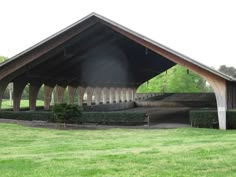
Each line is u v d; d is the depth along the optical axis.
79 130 18.36
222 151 9.13
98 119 20.61
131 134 16.30
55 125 20.50
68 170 7.41
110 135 16.06
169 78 69.50
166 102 44.22
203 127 18.75
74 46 23.77
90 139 14.66
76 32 21.16
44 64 25.02
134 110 36.97
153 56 29.98
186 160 8.06
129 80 44.09
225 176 6.62
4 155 10.12
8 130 18.09
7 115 22.92
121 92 44.34
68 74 30.66
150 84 70.88
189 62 18.66
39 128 19.19
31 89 27.66
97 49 25.94
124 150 10.07
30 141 14.27
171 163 7.80
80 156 9.10
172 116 27.36
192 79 69.25
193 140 12.38
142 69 37.62
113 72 36.53
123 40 24.31
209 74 18.28
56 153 10.02
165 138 13.89
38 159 8.91
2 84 23.39
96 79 36.00
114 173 7.02
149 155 8.81
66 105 19.69
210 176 6.63
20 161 8.67
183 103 43.06
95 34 22.72
